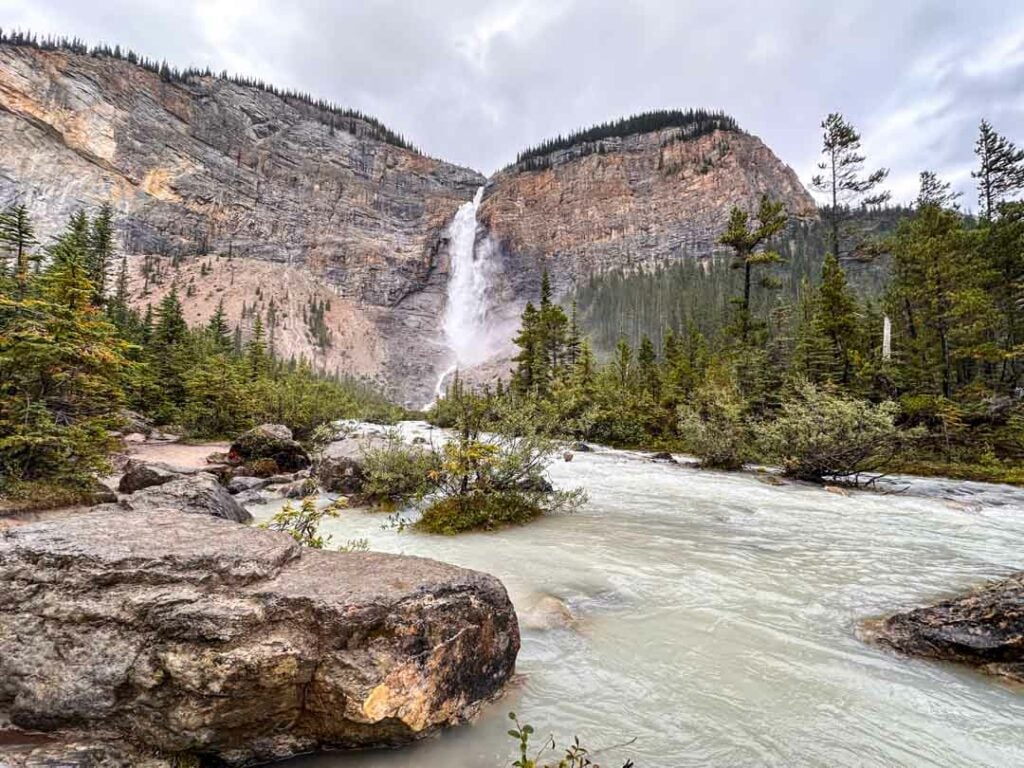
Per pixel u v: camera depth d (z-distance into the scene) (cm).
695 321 9225
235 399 3095
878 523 1091
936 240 2847
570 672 460
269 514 1120
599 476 1819
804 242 13575
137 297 13662
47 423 1008
